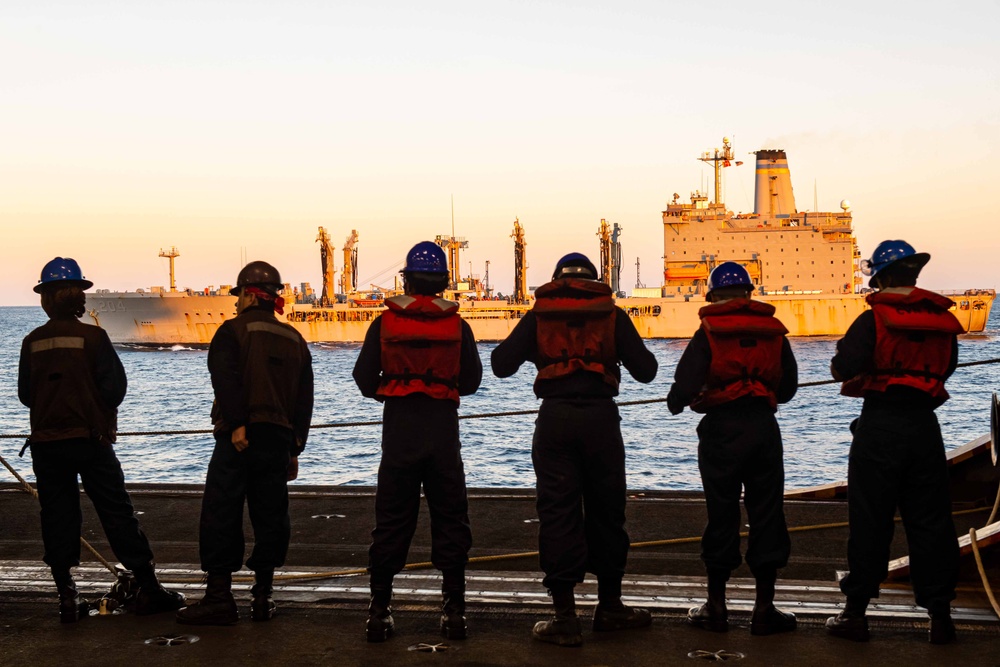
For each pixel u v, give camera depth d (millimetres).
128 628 5547
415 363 5391
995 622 5578
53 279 5809
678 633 5422
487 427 34062
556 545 5285
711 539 5480
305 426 5906
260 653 5078
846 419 37875
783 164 100562
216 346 5668
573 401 5371
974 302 102312
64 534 5711
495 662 4934
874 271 5492
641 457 26312
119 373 5871
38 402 5676
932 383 5258
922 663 4887
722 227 96125
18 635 5410
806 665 4867
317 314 99250
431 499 5473
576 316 5406
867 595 5250
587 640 5305
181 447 29125
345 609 5922
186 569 7016
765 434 5387
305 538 8070
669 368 72312
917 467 5250
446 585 5422
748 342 5387
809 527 8352
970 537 6176
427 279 5551
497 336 94875
